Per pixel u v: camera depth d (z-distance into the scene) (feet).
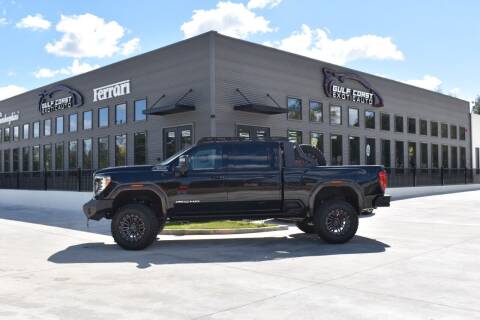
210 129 64.34
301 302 19.42
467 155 123.13
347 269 25.70
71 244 36.47
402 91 101.09
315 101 80.59
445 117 115.14
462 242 34.60
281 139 35.27
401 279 23.22
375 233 39.78
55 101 96.22
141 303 19.56
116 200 34.09
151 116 73.72
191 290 21.61
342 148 85.40
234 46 67.87
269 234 41.06
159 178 33.68
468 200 75.10
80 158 89.35
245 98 68.64
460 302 19.24
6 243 37.09
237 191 34.19
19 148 109.50
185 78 68.49
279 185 34.50
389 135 96.68
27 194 81.35
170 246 34.81
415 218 50.93
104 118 83.61
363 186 34.99
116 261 29.01
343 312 18.01
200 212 34.14
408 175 99.35
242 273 25.09
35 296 20.81
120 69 80.18
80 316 17.89
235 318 17.44
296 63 77.41
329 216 34.35
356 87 89.20
